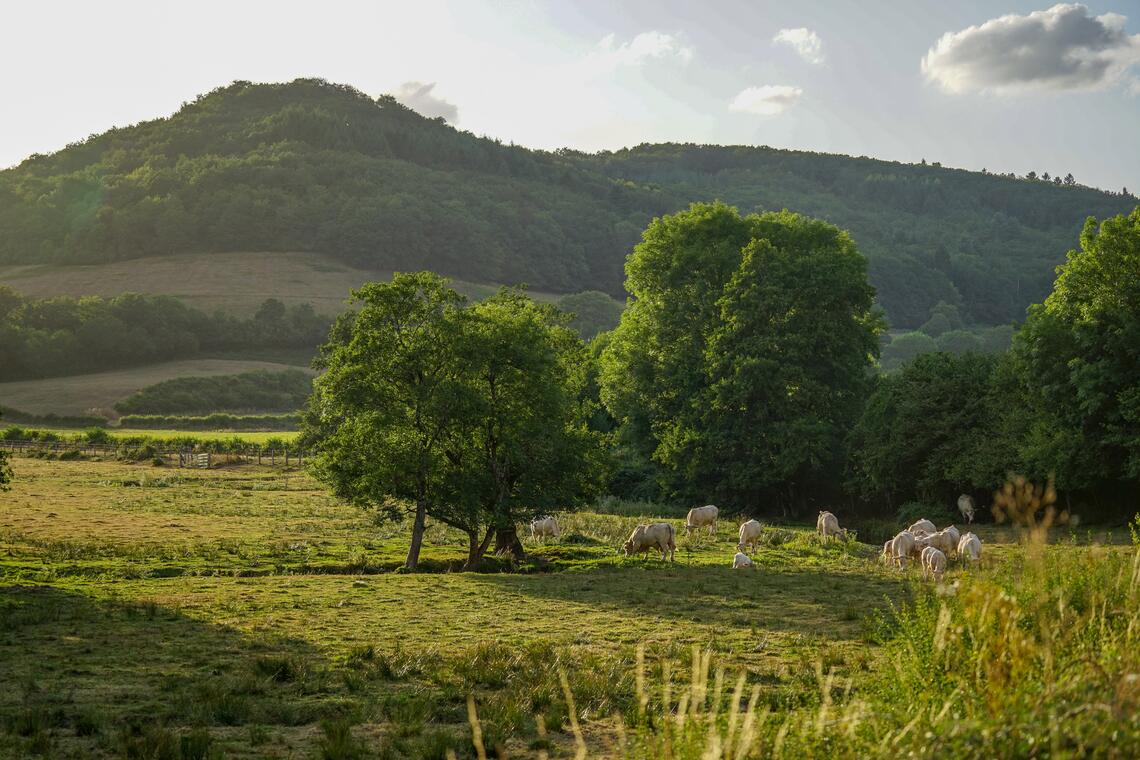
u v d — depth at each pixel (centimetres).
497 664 1556
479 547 3322
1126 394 3866
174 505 5047
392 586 2620
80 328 14062
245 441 8569
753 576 2822
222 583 2706
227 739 1184
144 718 1263
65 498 5228
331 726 1185
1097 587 1028
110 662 1625
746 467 5378
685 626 1939
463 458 3434
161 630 1934
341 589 2558
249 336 15775
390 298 3375
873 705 776
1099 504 4312
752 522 3700
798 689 1295
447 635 1880
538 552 3675
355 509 4991
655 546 3447
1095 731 573
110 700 1362
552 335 3906
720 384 5338
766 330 5466
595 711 1270
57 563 3083
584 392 7050
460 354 3322
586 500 3650
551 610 2183
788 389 5344
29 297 16412
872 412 5366
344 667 1584
